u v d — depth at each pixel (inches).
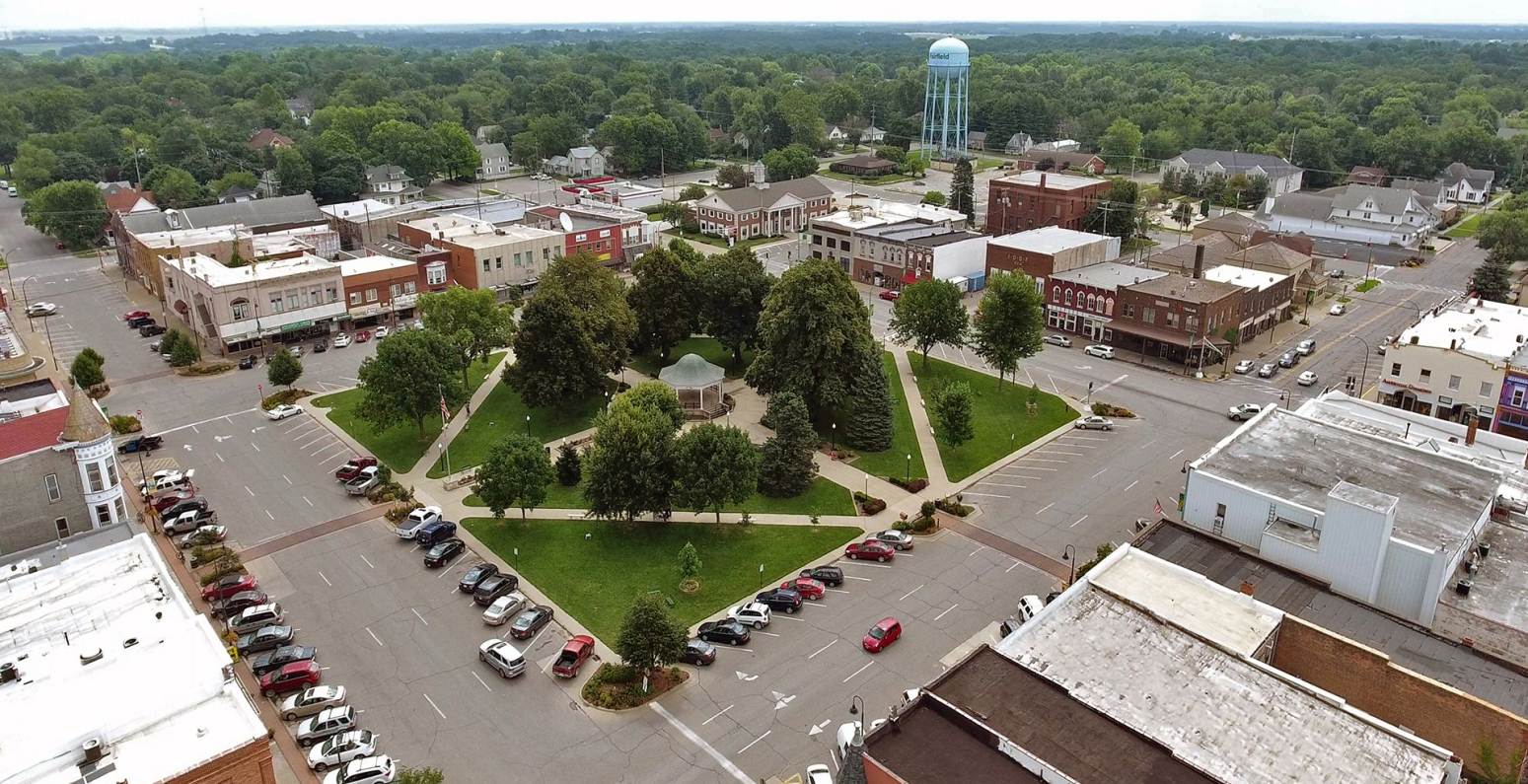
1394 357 3772.1
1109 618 2094.0
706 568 2901.1
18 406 3186.5
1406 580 2172.7
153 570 2293.3
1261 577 2313.0
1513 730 1777.8
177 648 1952.5
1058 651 1996.8
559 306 3823.8
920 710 1758.1
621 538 3063.5
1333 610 2181.3
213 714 1776.6
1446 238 7347.4
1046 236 5757.9
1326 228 7342.5
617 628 2600.9
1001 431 3875.5
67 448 2778.1
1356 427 3068.4
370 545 3016.7
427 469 3543.3
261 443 3757.4
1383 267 6456.7
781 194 7500.0
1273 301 5103.3
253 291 4709.6
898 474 3511.3
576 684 2385.6
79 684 1840.6
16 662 1919.3
